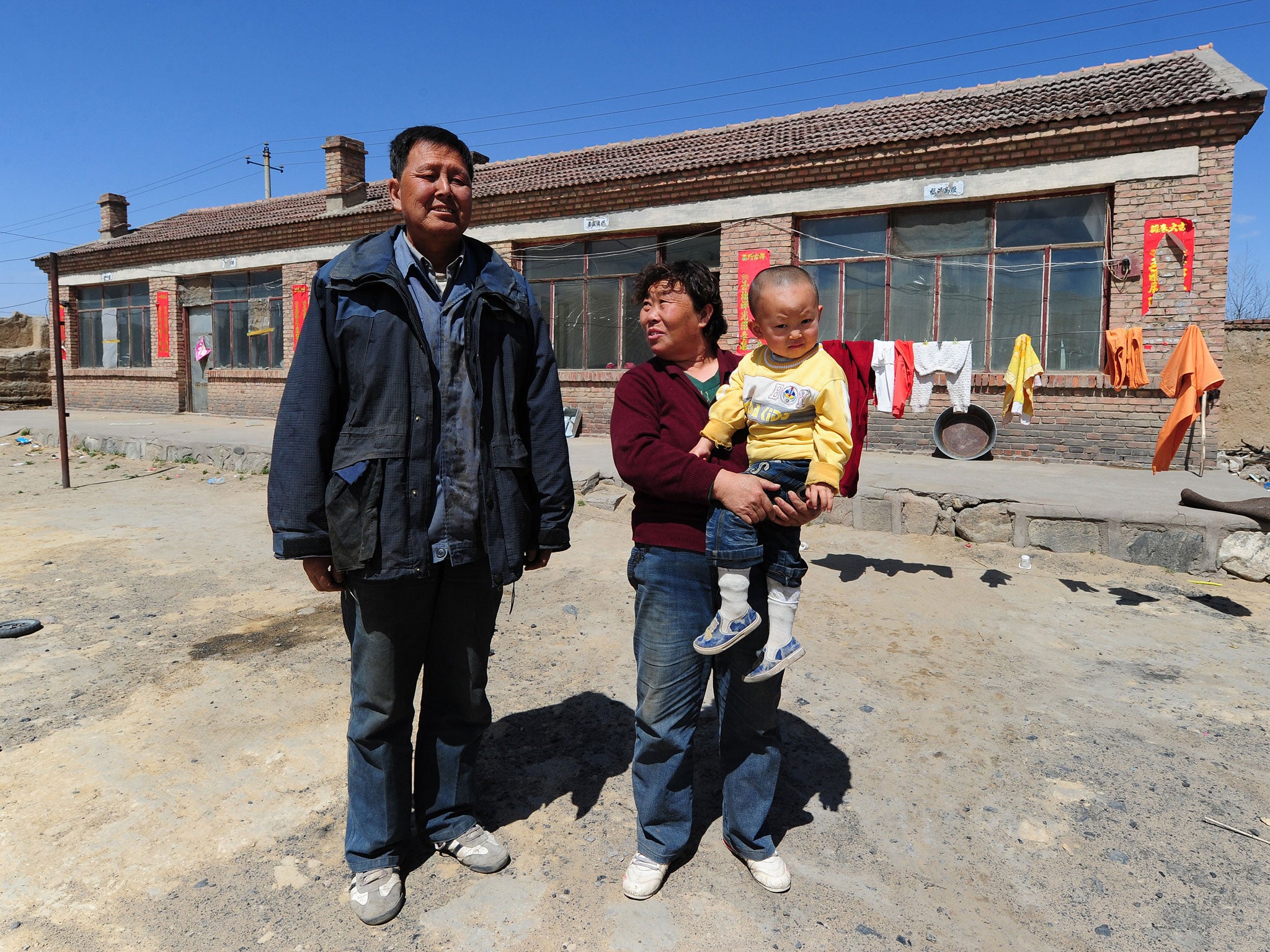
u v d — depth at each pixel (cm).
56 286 953
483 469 227
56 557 639
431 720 247
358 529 212
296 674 398
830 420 205
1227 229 881
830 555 623
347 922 222
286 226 1556
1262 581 557
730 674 230
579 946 213
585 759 315
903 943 216
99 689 379
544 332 247
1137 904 232
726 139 1281
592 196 1228
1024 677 399
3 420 1574
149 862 248
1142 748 326
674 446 226
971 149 979
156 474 1039
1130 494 688
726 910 227
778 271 206
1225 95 848
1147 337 927
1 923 221
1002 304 1016
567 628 468
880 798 287
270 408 1636
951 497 668
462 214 225
